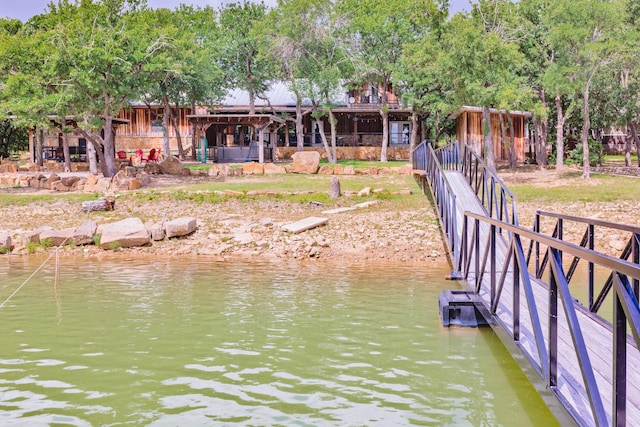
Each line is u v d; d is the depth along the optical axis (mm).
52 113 30875
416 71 37188
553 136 43594
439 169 16812
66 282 13594
